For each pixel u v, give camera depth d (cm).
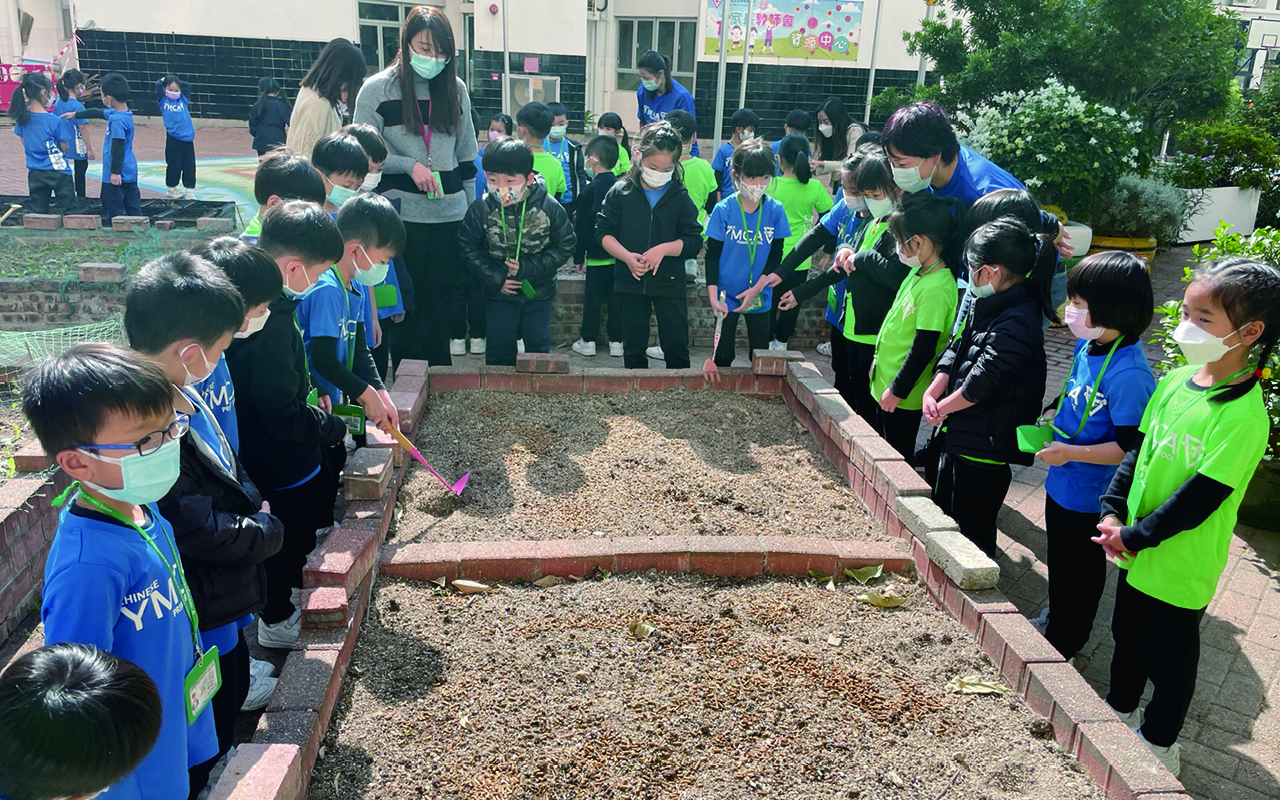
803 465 482
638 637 335
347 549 330
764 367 562
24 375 196
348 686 301
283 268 319
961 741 292
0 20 2242
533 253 570
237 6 1892
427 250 595
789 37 1984
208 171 1540
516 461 461
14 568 377
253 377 319
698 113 2039
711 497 438
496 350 588
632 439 495
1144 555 319
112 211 1103
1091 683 391
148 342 239
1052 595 389
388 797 258
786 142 748
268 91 1495
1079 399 365
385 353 566
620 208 586
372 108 563
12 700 143
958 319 450
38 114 1088
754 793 268
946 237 441
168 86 1293
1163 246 1240
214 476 256
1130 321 344
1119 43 1079
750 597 366
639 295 601
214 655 241
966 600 347
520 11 1927
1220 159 1345
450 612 343
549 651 324
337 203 443
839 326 584
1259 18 2136
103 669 153
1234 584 470
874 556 383
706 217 825
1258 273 282
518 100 1989
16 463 410
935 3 1217
